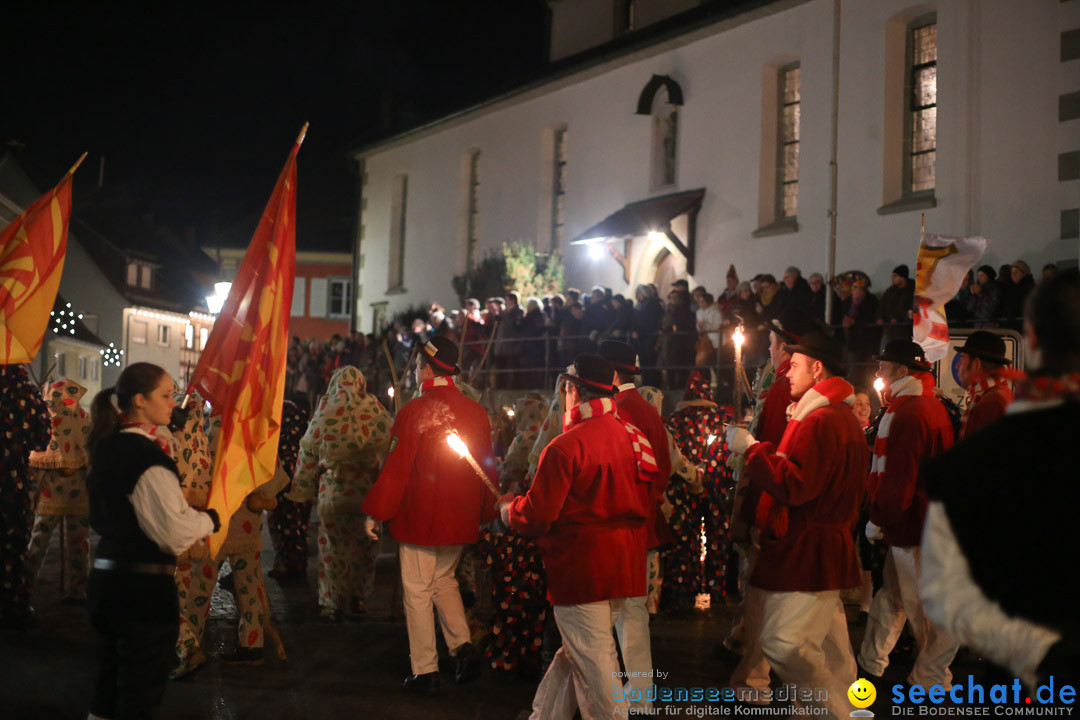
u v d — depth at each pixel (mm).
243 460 4453
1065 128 12547
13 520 6277
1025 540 2311
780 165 16766
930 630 5348
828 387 4402
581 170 20844
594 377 4547
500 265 21188
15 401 6223
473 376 7887
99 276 32938
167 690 5305
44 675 5352
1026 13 13039
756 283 13719
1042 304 2428
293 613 7312
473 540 5586
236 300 4586
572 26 24203
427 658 5391
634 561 4449
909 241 14211
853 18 15234
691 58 18203
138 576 3629
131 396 3777
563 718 4613
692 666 6078
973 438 2463
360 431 6824
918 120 14680
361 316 28891
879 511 5289
